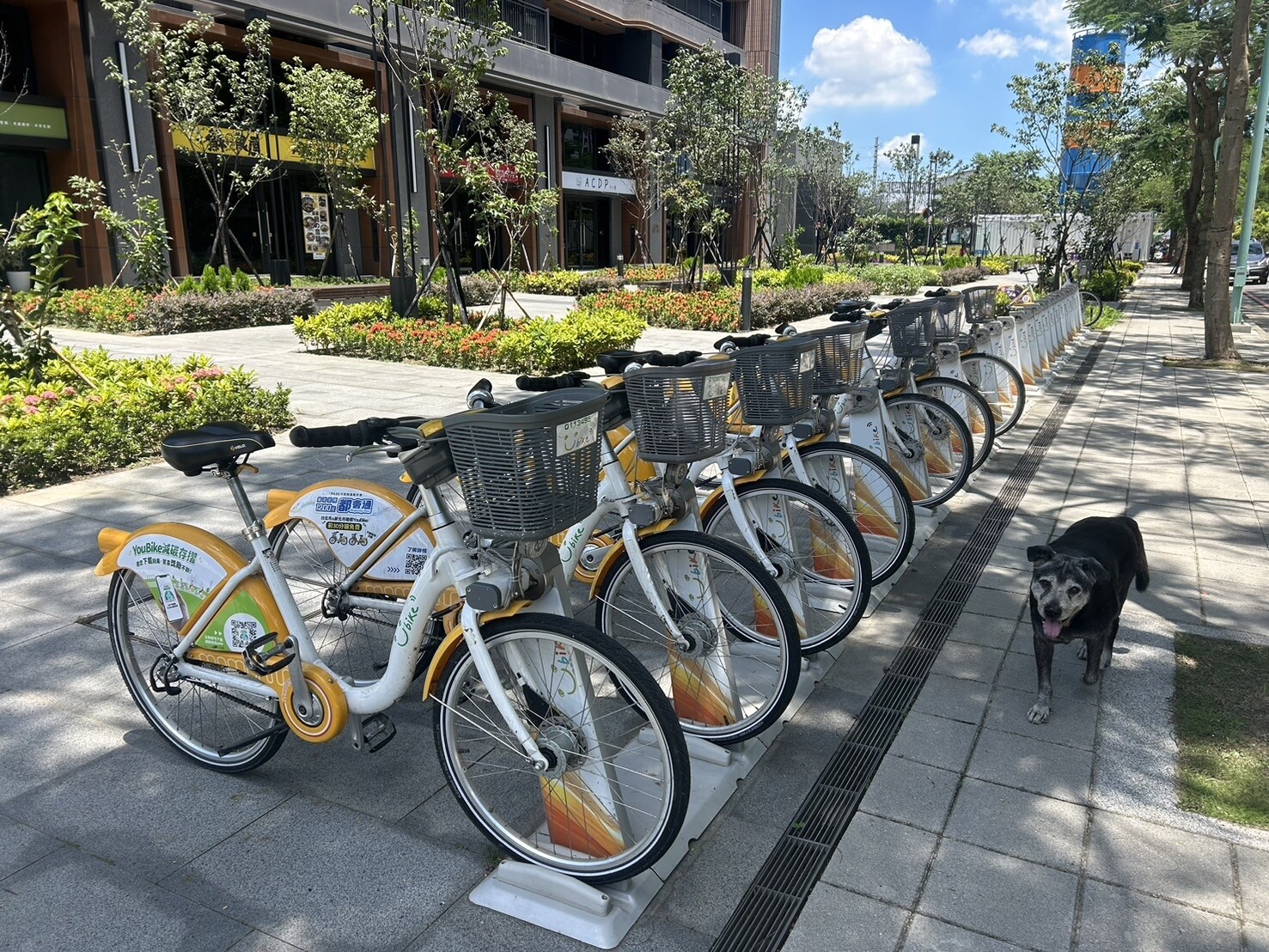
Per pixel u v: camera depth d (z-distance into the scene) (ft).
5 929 7.02
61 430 19.53
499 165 47.16
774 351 10.61
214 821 8.41
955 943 6.91
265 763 9.41
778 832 8.36
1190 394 30.45
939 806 8.63
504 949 6.91
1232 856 7.88
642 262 123.75
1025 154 65.77
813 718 10.33
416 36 51.62
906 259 148.25
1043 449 22.76
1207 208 62.54
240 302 50.57
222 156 62.90
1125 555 11.12
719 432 8.95
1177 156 73.46
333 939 6.97
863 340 13.32
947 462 17.22
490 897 7.35
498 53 44.45
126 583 9.65
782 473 12.16
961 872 7.72
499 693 7.24
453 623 9.12
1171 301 72.38
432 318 47.09
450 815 8.58
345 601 10.75
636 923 7.20
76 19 57.57
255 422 23.67
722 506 11.53
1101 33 57.00
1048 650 10.09
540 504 6.55
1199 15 51.08
